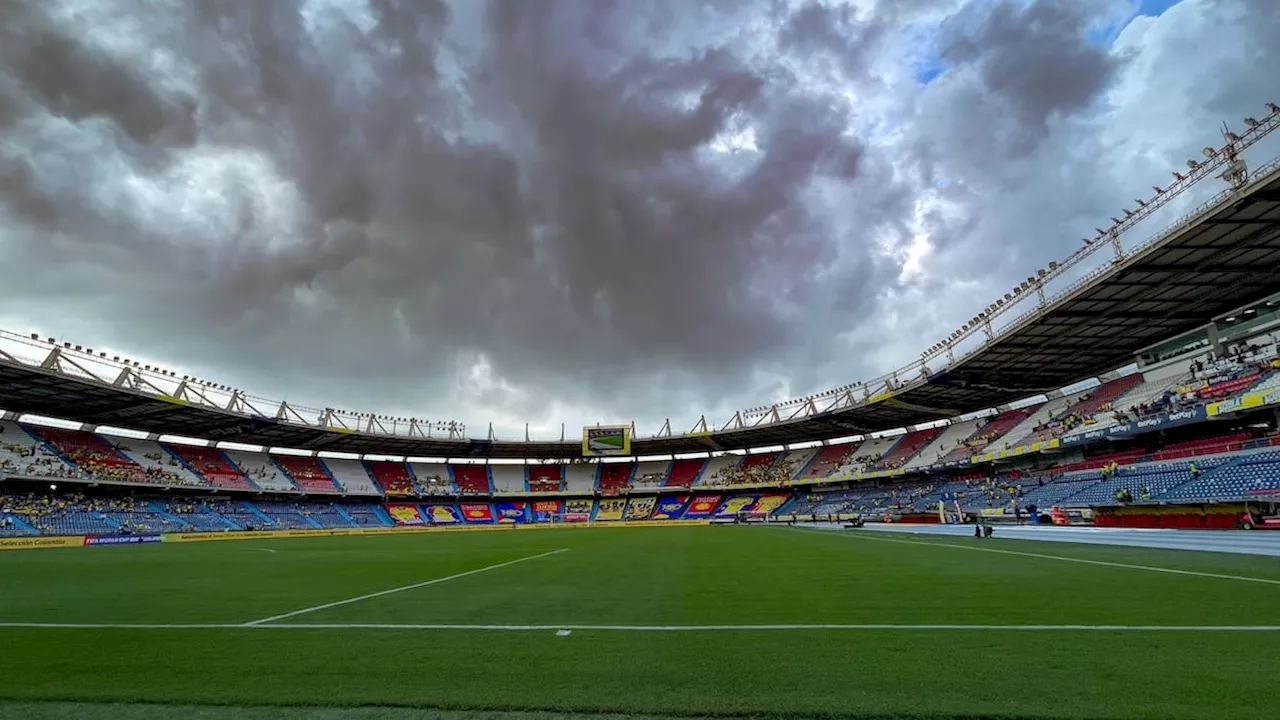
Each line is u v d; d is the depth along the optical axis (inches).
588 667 221.9
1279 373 1120.2
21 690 203.5
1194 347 1416.1
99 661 244.7
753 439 3083.2
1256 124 866.8
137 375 1940.2
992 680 194.7
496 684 202.4
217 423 2396.7
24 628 323.3
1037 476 1737.2
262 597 454.3
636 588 463.2
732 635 273.1
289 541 1780.3
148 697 194.5
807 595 398.0
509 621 324.5
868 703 176.7
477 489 3348.9
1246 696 173.3
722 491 3211.1
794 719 167.3
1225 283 1168.8
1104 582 422.0
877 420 2581.2
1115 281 1160.2
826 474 2770.7
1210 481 1120.8
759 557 754.2
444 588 496.4
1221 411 1162.0
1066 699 174.9
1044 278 1332.4
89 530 1831.9
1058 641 244.8
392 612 365.4
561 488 3393.2
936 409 2319.1
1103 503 1325.0
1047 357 1657.2
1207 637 246.1
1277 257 1061.8
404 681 208.2
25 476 1815.9
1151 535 944.3
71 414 2150.6
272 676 217.3
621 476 3481.8
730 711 173.5
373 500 3078.2
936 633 266.1
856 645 247.6
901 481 2500.0
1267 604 320.8
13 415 2084.2
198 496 2412.6
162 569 766.5
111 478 2047.2
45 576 677.3
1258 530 978.7
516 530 2511.1
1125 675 195.9
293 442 2844.5
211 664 237.0
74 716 178.4
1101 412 1606.8
